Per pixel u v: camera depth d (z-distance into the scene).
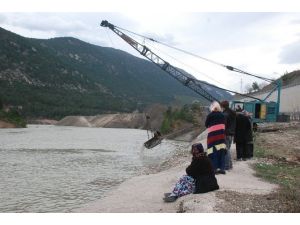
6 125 96.88
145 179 17.20
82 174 21.42
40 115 172.12
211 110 13.73
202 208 9.63
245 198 10.46
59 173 21.72
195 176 11.28
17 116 103.50
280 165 16.62
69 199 14.78
